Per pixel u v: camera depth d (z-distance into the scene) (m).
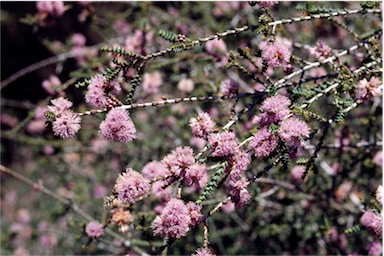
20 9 5.61
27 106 4.32
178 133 3.49
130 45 2.45
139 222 2.17
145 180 1.54
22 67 6.04
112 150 3.76
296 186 2.60
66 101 1.60
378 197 1.68
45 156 4.09
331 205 2.75
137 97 2.88
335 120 1.63
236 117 1.64
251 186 2.49
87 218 2.84
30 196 5.21
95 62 2.73
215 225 3.43
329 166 2.85
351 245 2.75
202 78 2.80
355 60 2.53
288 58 1.68
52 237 4.35
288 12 3.44
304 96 1.80
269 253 3.34
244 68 1.76
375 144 2.30
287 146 1.54
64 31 4.21
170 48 1.68
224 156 1.51
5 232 4.29
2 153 5.41
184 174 1.52
